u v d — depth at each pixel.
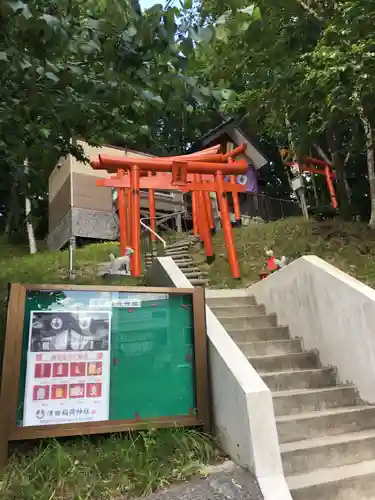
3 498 3.06
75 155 6.26
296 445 3.98
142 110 4.23
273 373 5.11
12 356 3.61
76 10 3.35
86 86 3.95
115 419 3.82
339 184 15.12
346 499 3.60
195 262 11.49
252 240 12.44
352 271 9.19
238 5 3.22
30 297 3.86
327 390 4.84
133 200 10.14
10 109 4.41
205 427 4.08
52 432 3.57
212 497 3.16
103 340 3.99
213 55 4.00
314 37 4.79
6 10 2.97
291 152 15.90
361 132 12.06
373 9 6.05
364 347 4.90
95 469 3.42
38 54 3.45
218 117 20.92
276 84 7.91
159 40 3.22
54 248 17.09
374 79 6.88
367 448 4.14
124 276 8.63
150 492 3.24
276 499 3.18
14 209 6.42
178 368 4.22
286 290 6.41
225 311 6.61
